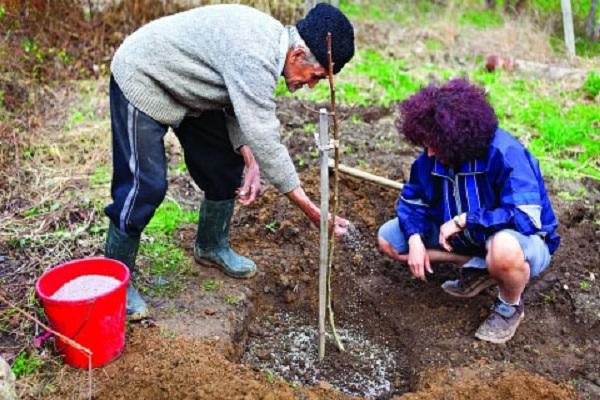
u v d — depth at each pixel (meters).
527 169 2.96
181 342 2.94
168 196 4.25
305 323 3.49
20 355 2.83
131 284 3.11
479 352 3.12
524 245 2.94
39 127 5.07
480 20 8.16
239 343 3.20
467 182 3.04
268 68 2.56
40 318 3.05
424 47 7.32
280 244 3.88
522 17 7.94
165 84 2.74
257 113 2.60
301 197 2.80
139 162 2.83
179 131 3.15
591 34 7.80
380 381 3.14
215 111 3.07
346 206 4.20
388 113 5.75
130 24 6.76
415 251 3.18
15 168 4.44
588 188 4.64
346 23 2.64
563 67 6.87
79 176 4.41
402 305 3.50
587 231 4.06
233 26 2.62
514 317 3.17
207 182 3.27
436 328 3.31
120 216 2.91
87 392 2.66
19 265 3.45
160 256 3.61
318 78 2.74
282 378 3.12
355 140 5.11
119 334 2.81
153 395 2.66
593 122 5.68
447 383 2.91
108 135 4.96
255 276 3.54
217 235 3.45
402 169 4.65
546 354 3.13
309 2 7.03
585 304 3.43
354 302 3.60
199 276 3.49
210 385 2.65
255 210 4.13
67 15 6.47
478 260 3.24
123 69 2.76
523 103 6.00
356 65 6.72
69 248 3.62
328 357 3.26
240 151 3.14
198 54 2.70
